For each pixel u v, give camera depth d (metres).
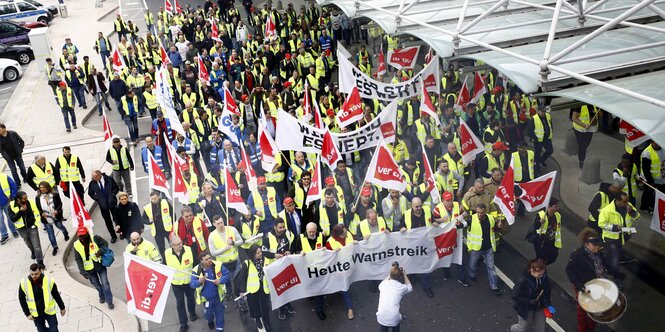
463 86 16.16
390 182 11.40
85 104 23.92
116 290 12.44
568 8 13.20
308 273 10.69
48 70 24.38
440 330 10.44
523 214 14.02
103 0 48.75
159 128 17.00
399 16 14.73
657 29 9.95
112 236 14.19
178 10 33.03
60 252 13.84
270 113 17.45
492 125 14.95
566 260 12.18
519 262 12.29
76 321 11.33
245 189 13.64
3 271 13.23
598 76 10.20
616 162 16.52
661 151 13.25
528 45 12.57
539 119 15.26
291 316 11.08
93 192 13.70
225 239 10.89
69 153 15.20
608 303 8.49
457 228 11.05
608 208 10.61
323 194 11.79
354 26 28.77
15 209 12.83
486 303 11.06
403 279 9.53
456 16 15.55
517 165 13.23
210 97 18.67
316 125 14.70
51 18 41.31
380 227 11.02
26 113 24.08
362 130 13.42
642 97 7.86
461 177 13.18
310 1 28.36
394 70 24.86
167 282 9.64
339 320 10.93
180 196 12.35
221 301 10.27
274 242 10.66
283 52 24.53
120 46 26.78
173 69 21.94
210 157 16.02
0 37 32.09
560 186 15.38
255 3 40.84
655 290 11.05
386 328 9.47
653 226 11.41
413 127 16.67
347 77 15.81
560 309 10.67
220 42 25.81
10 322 11.52
